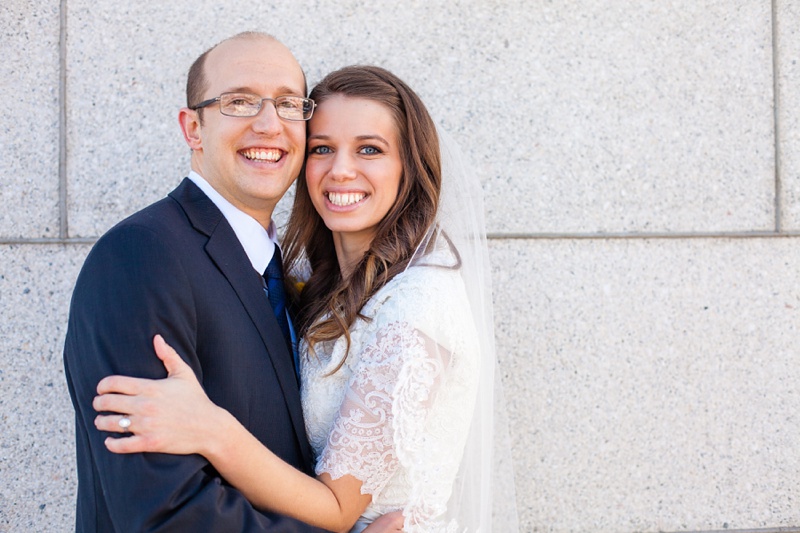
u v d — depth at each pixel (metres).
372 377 1.77
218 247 1.81
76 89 2.72
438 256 2.01
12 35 2.71
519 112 2.82
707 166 2.87
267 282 2.04
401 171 2.10
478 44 2.82
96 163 2.72
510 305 2.80
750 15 2.89
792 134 2.89
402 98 2.10
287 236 2.37
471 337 1.92
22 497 2.66
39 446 2.67
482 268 2.14
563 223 2.82
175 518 1.45
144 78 2.74
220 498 1.51
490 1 2.83
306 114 2.03
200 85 2.02
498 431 2.26
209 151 1.98
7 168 2.70
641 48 2.86
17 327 2.68
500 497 2.23
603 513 2.79
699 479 2.82
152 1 2.75
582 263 2.82
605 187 2.83
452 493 1.94
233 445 1.56
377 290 1.97
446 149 2.22
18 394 2.67
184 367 1.57
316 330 1.97
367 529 1.78
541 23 2.84
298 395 1.90
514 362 2.79
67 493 2.67
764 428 2.84
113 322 1.54
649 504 2.81
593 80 2.85
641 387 2.82
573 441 2.80
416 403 1.73
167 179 2.75
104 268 1.61
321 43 2.79
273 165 1.97
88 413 1.54
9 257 2.69
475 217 2.18
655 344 2.83
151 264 1.62
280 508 1.63
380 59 2.80
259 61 1.97
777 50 2.89
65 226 2.71
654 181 2.85
